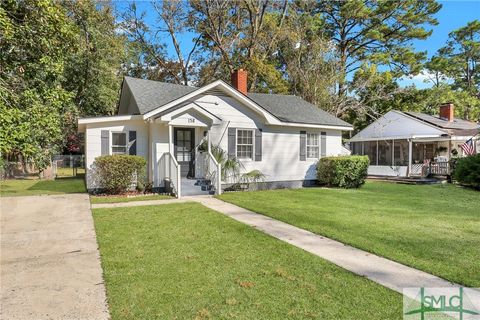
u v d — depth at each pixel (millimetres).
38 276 4156
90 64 19250
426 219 7590
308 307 3299
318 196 11539
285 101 17688
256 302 3402
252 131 14031
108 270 4301
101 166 11086
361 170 15008
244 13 25984
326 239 5852
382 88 26969
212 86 12672
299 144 15359
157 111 11688
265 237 5895
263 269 4340
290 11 26266
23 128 5945
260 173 13977
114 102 20875
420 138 20641
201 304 3361
